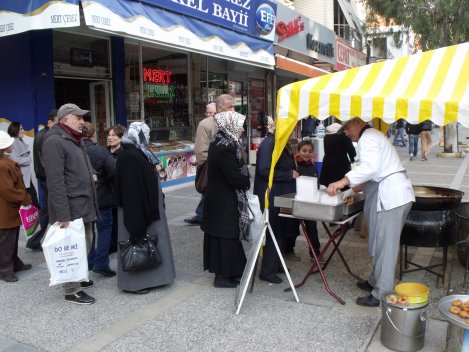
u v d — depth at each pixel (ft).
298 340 11.89
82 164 14.23
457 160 49.85
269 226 14.48
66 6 18.90
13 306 14.26
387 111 12.12
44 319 13.34
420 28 55.31
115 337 12.25
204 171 19.92
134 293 15.10
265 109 50.26
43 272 17.24
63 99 26.73
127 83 30.50
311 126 48.65
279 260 15.93
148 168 14.61
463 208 16.84
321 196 13.89
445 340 11.60
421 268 16.05
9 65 25.17
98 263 16.55
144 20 22.41
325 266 16.42
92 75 27.78
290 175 15.83
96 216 14.85
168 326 12.81
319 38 55.26
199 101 38.34
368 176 12.80
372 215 13.29
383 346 11.50
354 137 13.89
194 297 14.76
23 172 21.68
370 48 87.20
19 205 16.43
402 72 13.26
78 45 26.96
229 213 14.98
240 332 12.37
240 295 13.71
